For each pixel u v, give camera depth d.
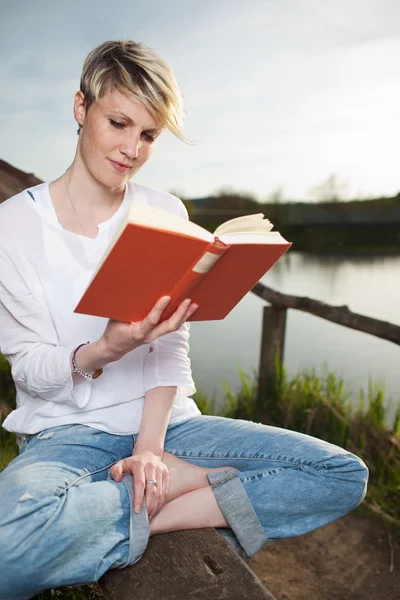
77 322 1.49
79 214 1.54
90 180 1.54
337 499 1.51
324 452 1.52
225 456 1.57
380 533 2.59
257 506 1.46
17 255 1.47
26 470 1.31
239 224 1.29
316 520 1.53
